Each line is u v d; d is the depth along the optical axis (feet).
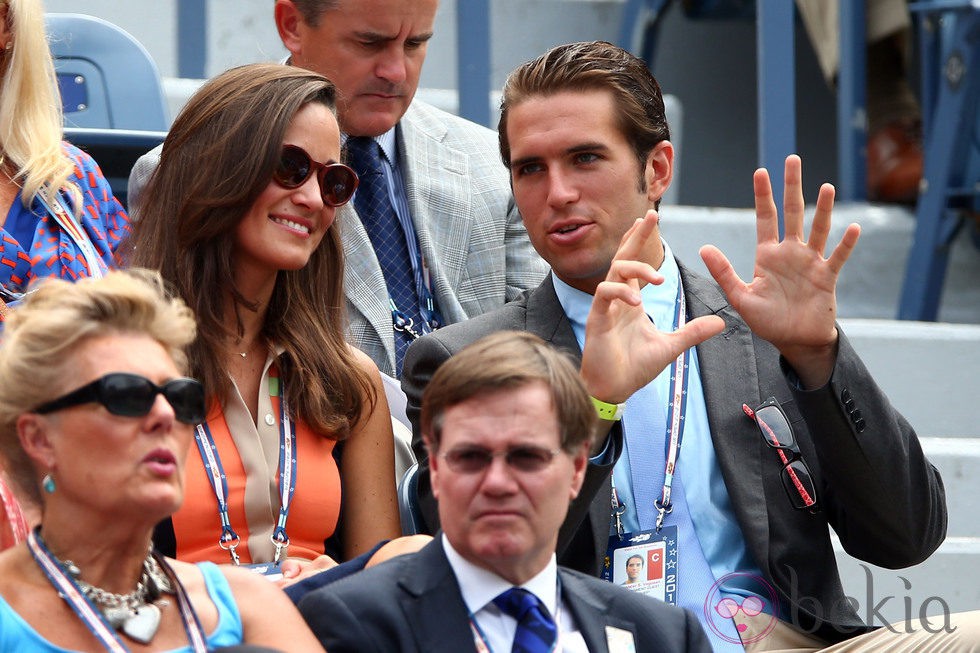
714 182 87.45
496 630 29.55
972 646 37.50
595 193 39.34
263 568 35.50
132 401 26.66
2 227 40.16
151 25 75.56
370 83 47.78
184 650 27.99
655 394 39.04
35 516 29.14
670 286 40.75
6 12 40.68
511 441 28.76
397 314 47.32
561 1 83.82
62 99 53.21
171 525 35.96
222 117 38.22
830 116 87.97
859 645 37.93
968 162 70.03
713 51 87.56
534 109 39.70
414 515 38.47
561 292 40.32
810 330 36.29
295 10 48.75
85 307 27.09
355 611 29.53
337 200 38.96
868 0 77.36
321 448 38.86
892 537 38.52
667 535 37.40
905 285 70.74
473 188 50.14
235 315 38.50
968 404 62.03
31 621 27.02
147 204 39.11
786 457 38.19
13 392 26.84
